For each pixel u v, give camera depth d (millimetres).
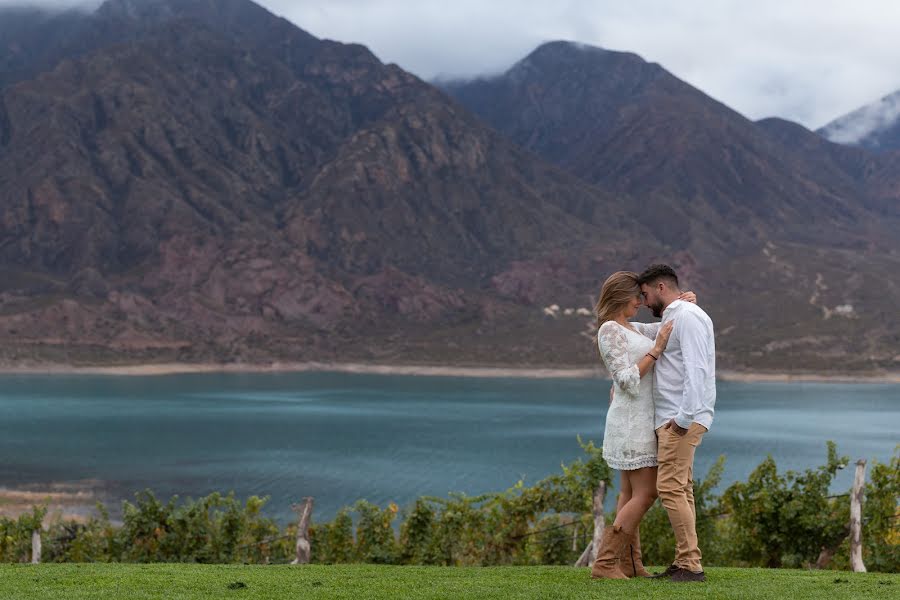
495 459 114438
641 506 11070
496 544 23781
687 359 10391
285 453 120500
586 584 10625
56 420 164500
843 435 146750
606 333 10859
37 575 12883
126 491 89250
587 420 171125
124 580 11906
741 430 154500
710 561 22828
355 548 24719
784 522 21500
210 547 24094
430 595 10000
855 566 18859
